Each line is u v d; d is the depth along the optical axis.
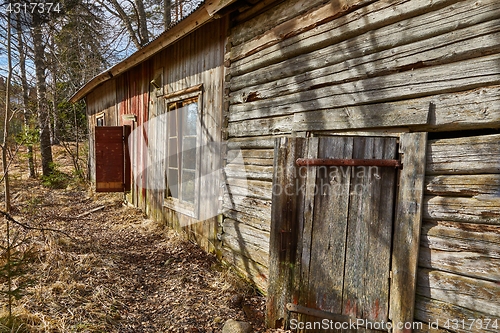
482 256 1.71
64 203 7.13
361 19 2.21
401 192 2.02
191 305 2.87
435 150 1.90
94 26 11.65
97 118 8.91
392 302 2.04
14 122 9.30
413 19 1.95
